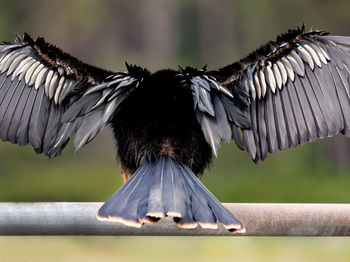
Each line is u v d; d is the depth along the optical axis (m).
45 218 7.14
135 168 7.86
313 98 7.88
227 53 47.94
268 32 45.50
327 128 7.80
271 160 39.72
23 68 8.18
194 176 7.11
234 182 36.53
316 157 41.06
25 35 8.44
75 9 46.56
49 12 47.44
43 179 39.50
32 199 35.34
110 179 39.38
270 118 7.93
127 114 7.88
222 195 34.12
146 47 48.12
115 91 7.48
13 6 47.09
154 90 7.88
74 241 23.52
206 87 7.51
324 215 7.42
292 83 7.95
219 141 7.04
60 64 8.14
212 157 8.33
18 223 7.12
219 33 48.19
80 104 7.46
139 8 47.94
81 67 8.10
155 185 6.77
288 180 37.22
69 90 7.98
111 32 47.84
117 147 8.25
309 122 7.84
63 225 7.18
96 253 22.97
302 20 43.88
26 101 8.07
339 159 41.19
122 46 48.16
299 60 8.02
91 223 7.21
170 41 48.41
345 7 42.66
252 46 46.69
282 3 43.81
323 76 7.93
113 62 47.00
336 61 7.99
